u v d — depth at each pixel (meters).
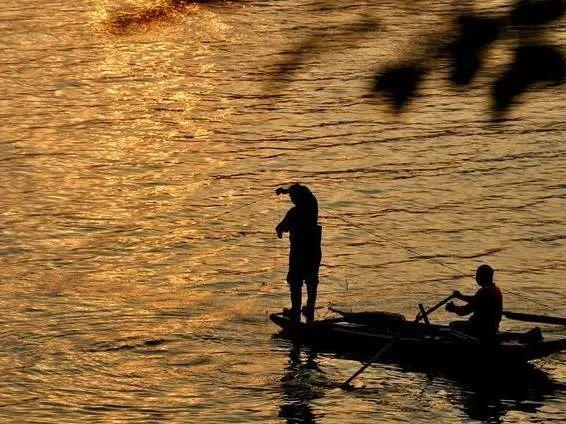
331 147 97.12
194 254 74.00
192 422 50.41
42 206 83.00
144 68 120.88
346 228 78.50
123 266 71.81
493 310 56.50
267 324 62.72
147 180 89.25
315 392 53.81
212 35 133.75
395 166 92.00
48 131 101.31
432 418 50.84
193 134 101.12
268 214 81.69
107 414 51.38
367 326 60.41
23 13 141.75
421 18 140.75
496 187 86.69
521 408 51.97
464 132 101.00
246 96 112.38
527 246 74.62
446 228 78.12
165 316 63.62
